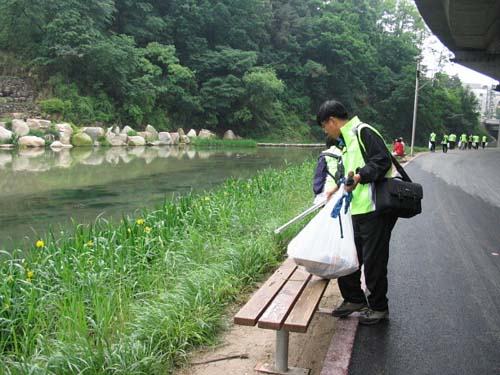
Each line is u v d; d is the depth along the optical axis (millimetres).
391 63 68812
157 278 4602
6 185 13500
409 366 3264
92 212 10117
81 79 36469
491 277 5176
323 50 57562
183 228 6453
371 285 3809
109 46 34469
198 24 48406
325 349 3494
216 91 44750
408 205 3557
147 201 11492
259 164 22750
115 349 3068
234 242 5844
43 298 3918
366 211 3637
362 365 3262
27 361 3082
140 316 3586
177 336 3428
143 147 33406
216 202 7789
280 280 3566
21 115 30953
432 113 64062
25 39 35531
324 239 3465
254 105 47438
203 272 4586
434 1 17203
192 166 20844
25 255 6211
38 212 10047
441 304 4371
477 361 3346
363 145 3574
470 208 9711
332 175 4375
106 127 35562
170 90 42188
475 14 17062
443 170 18875
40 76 34875
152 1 46781
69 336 3277
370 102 63469
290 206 8258
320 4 63188
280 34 56156
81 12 35312
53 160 20844
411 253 6125
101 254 5098
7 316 3793
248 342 3600
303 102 55688
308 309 3080
